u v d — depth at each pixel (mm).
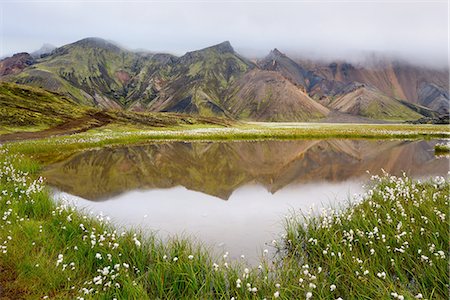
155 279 6977
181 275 7066
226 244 9336
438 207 9117
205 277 7094
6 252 7934
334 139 48312
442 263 6406
